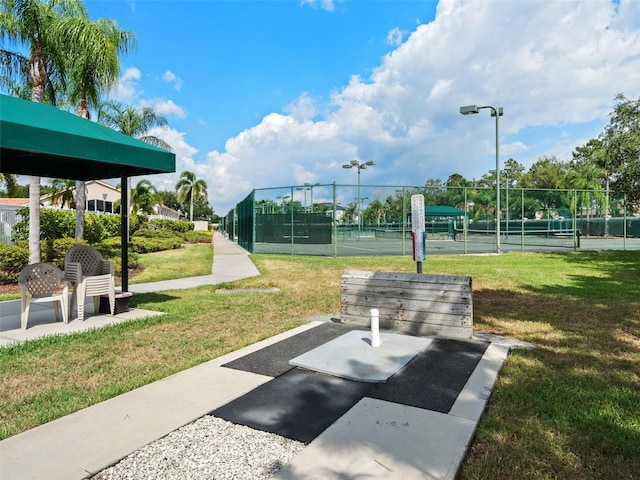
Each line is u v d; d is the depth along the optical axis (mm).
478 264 14289
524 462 2555
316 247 19047
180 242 28781
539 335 5469
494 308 7164
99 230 21234
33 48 11656
